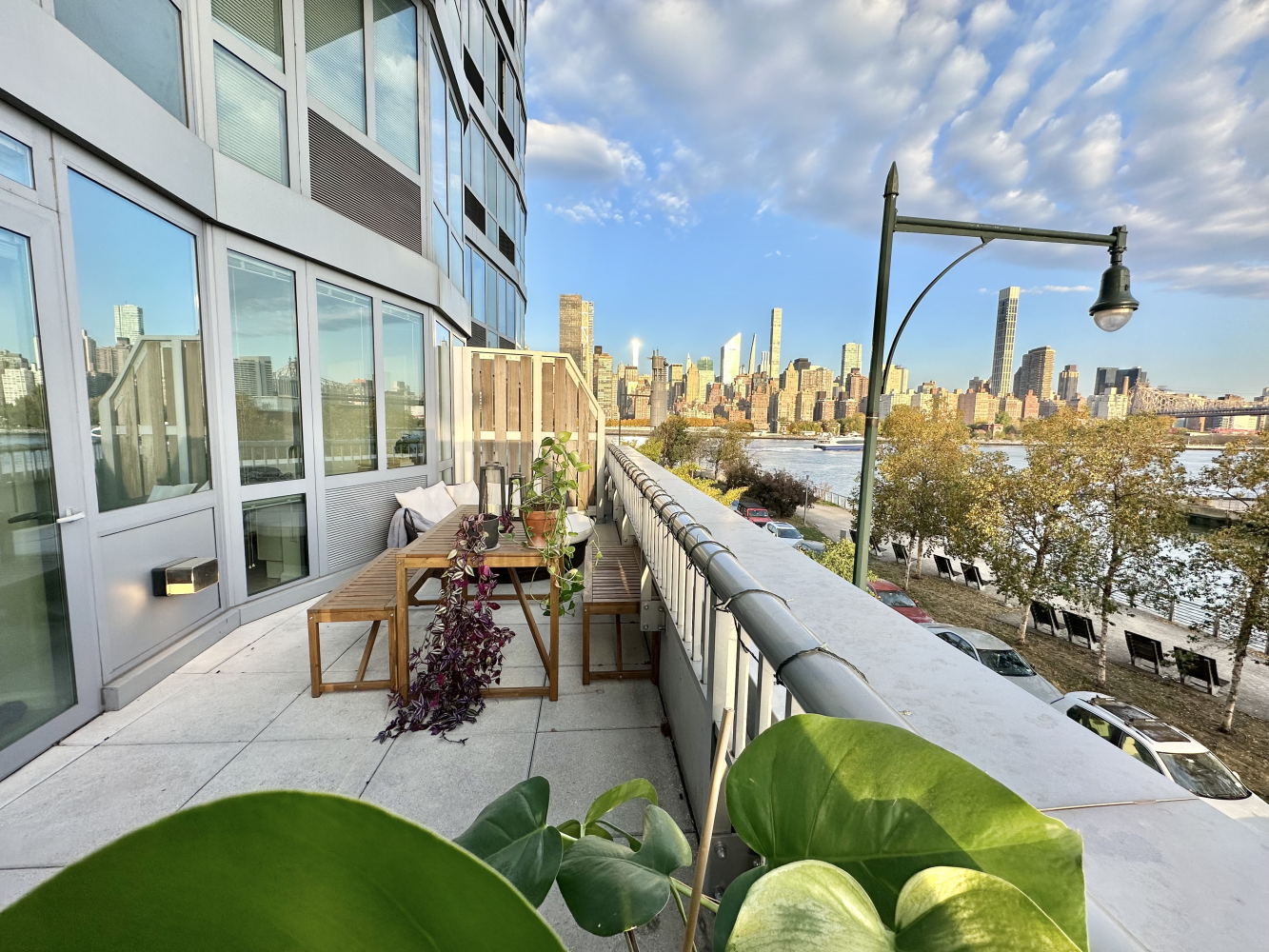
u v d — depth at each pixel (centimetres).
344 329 416
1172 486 1402
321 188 387
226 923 21
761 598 95
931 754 34
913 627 97
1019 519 1670
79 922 19
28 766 204
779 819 37
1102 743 59
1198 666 1278
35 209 209
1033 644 1573
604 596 277
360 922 22
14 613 203
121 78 245
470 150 1027
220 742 222
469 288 1037
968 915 25
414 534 444
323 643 316
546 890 48
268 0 346
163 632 279
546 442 261
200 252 306
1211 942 36
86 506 231
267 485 354
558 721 239
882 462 2511
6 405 200
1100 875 41
